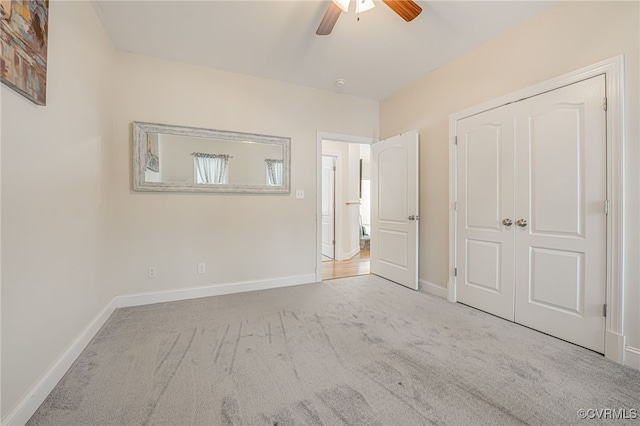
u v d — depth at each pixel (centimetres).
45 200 149
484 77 266
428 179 330
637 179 175
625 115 178
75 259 185
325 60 296
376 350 193
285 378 161
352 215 579
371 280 380
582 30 199
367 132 403
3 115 117
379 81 346
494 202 256
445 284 309
